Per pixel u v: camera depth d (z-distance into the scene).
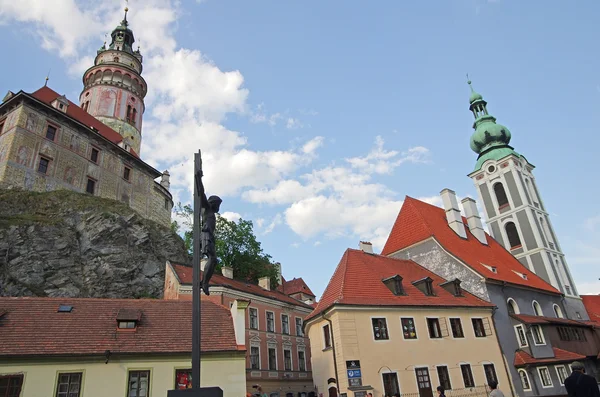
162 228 52.28
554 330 38.12
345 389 26.23
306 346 44.16
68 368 18.66
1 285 35.88
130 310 22.42
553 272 51.44
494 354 32.97
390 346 28.53
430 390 28.44
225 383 20.17
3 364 17.89
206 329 22.20
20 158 43.56
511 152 59.69
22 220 40.34
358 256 36.03
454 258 39.28
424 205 48.81
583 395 9.27
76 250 42.62
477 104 67.25
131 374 19.41
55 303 22.36
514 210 56.53
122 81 70.31
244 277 52.88
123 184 55.19
